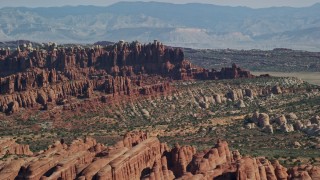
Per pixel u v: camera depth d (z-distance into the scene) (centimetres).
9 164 17388
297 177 17312
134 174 17350
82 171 16288
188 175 16450
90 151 19438
